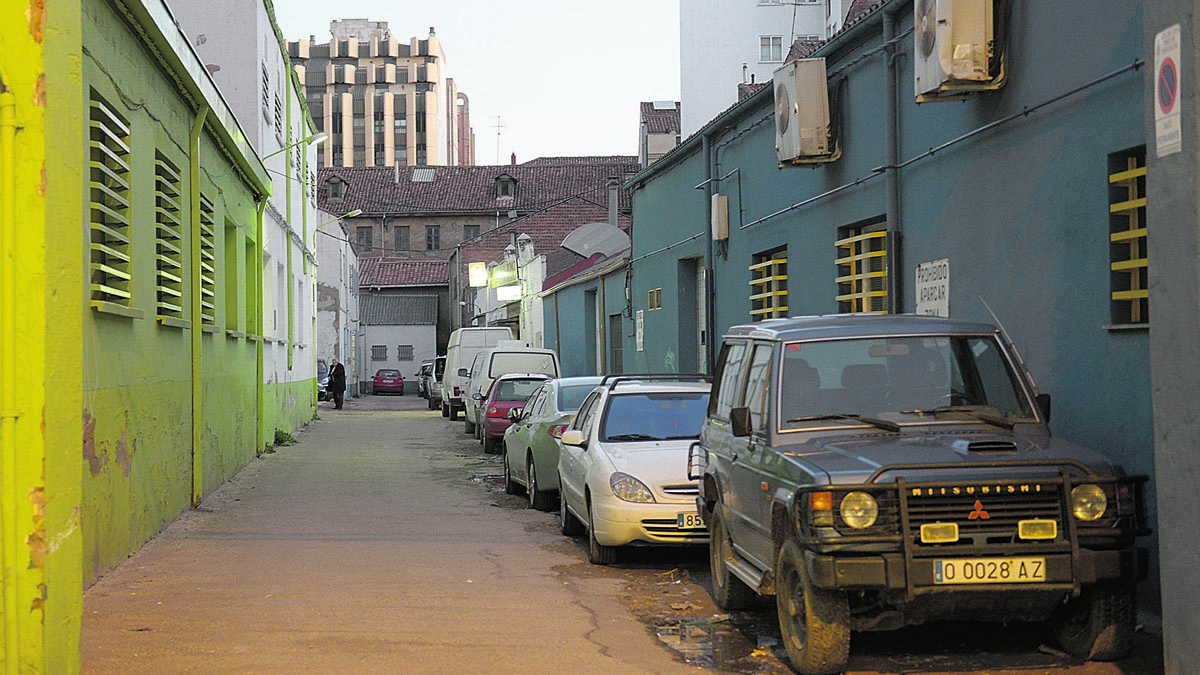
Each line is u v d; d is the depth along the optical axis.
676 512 10.05
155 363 12.20
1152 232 5.71
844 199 13.33
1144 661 6.58
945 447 6.62
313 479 18.84
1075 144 8.57
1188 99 5.37
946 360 7.51
